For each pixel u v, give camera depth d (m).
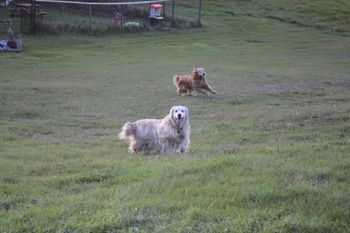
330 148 11.05
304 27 55.88
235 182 7.96
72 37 43.12
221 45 44.12
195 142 13.77
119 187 8.20
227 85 27.42
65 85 26.16
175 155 11.55
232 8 60.62
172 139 11.93
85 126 17.31
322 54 41.91
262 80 29.16
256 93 25.09
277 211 6.70
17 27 44.06
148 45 42.34
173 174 8.65
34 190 8.34
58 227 6.50
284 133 14.57
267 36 49.97
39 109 20.27
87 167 10.05
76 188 8.48
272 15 59.12
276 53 41.56
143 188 7.93
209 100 23.06
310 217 6.48
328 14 60.03
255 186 7.67
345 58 40.16
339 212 6.62
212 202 7.09
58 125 17.44
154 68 32.56
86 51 38.59
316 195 7.30
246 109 20.69
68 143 14.16
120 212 6.80
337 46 46.19
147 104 21.89
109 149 13.07
